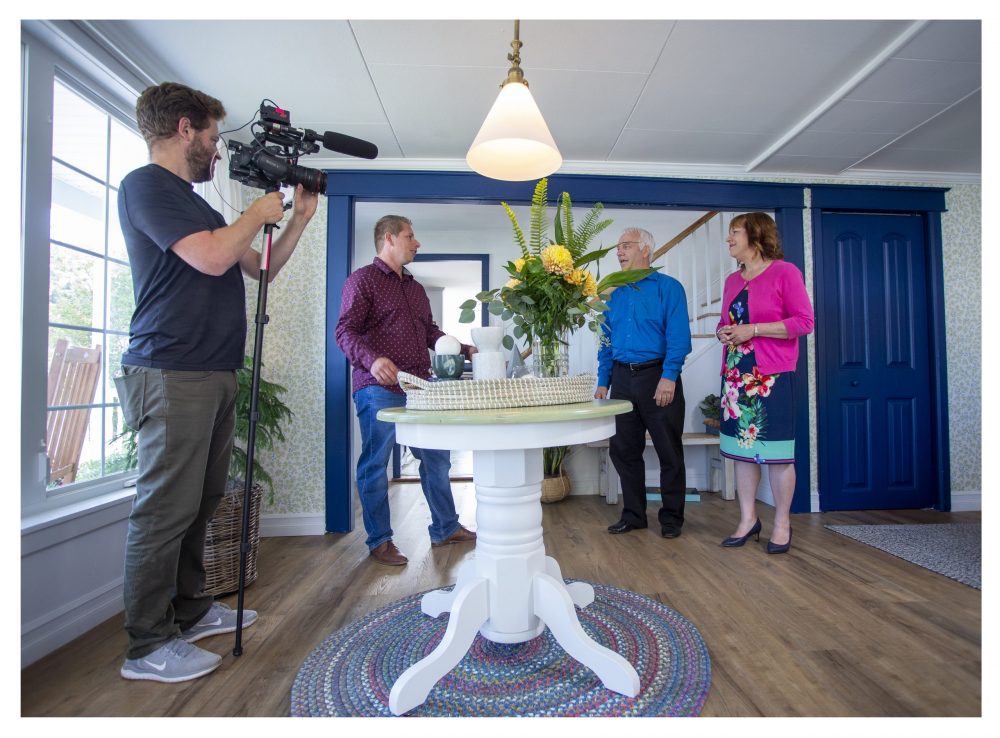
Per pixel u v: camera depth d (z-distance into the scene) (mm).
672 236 4582
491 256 4715
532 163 1524
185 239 1275
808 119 2451
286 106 2332
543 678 1295
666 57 1998
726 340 2209
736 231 2328
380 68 2057
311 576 2074
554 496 3357
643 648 1418
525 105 1354
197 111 1412
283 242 1662
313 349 2766
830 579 1931
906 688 1227
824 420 3021
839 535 2510
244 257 1660
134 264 1335
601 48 1938
